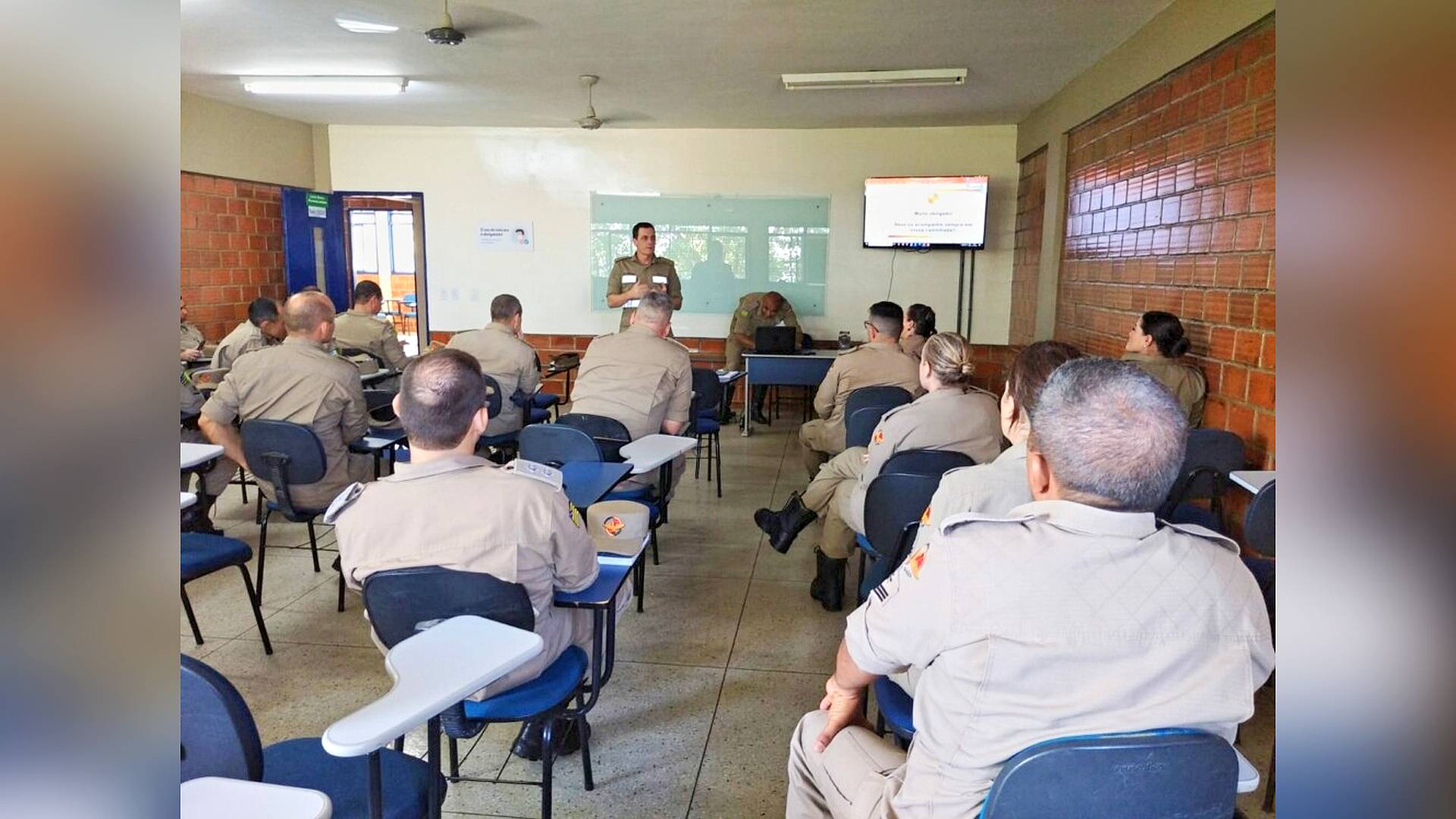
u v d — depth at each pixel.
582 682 1.99
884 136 7.03
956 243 6.86
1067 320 5.48
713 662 2.76
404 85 5.39
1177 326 3.50
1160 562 1.04
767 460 5.67
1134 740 0.96
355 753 1.01
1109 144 4.71
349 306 7.77
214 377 4.77
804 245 7.26
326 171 7.51
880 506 2.39
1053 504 1.08
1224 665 1.01
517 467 1.72
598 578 1.87
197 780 1.04
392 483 1.67
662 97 5.89
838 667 1.37
